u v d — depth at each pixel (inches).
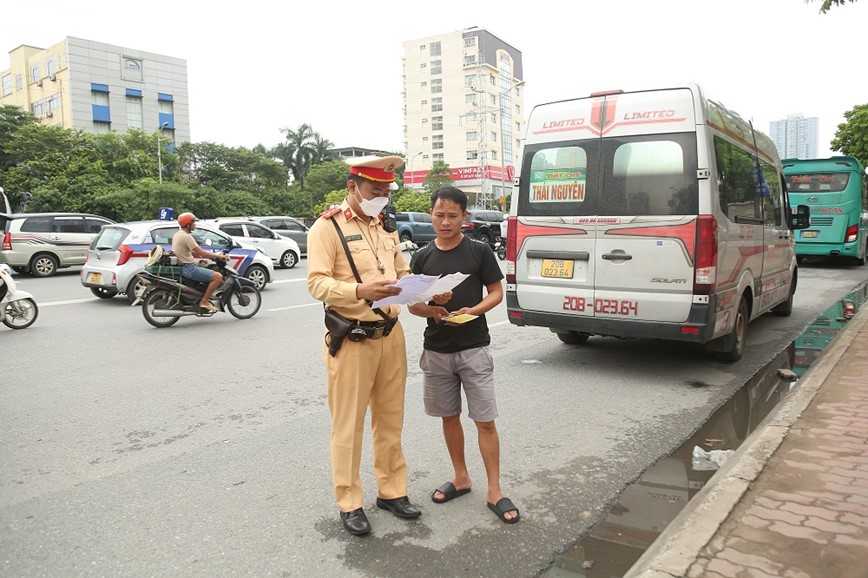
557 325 251.6
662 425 190.1
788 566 96.7
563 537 123.0
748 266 265.1
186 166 1925.4
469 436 181.0
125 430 188.1
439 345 132.5
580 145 243.6
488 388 130.6
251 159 2038.6
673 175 224.4
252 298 402.0
